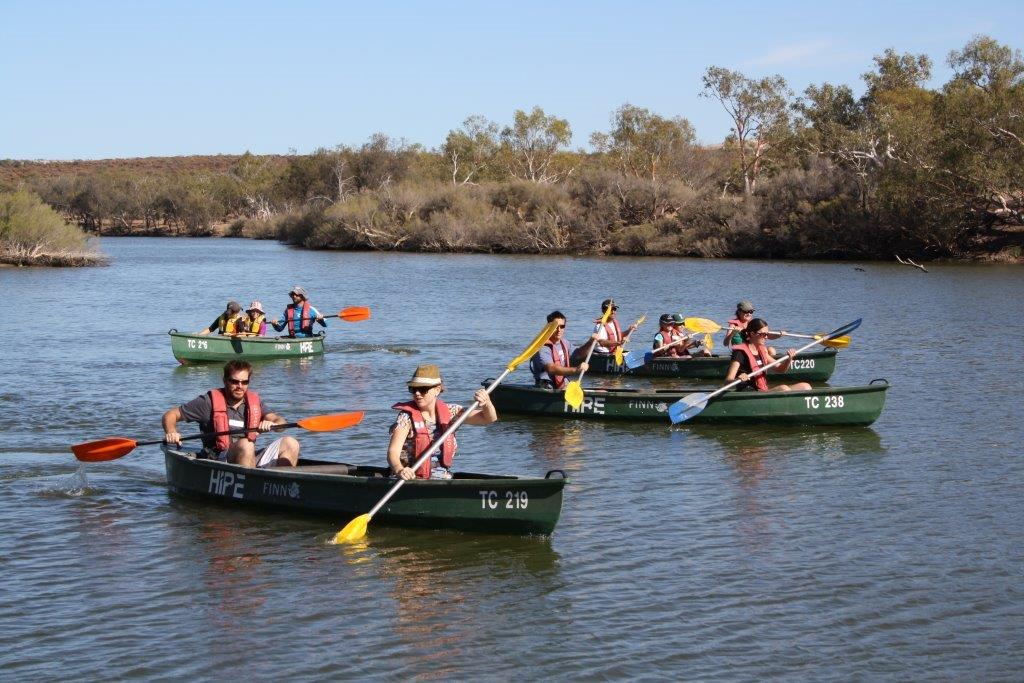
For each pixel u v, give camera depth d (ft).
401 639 21.54
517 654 20.84
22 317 89.10
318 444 39.50
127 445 31.83
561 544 27.37
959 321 80.94
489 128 313.53
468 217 222.69
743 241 187.01
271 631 21.93
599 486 33.22
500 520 27.61
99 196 357.00
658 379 55.52
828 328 78.23
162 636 21.68
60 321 85.97
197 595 23.89
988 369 56.80
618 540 27.68
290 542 27.50
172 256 204.74
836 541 27.55
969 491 32.37
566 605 23.29
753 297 105.91
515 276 142.00
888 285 118.21
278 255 208.95
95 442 31.53
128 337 74.90
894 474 34.50
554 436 40.78
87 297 110.01
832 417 41.83
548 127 282.36
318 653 20.90
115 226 359.25
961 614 22.76
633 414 43.45
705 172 254.06
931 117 167.12
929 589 24.16
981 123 153.48
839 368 57.72
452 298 109.09
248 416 31.50
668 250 195.31
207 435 31.01
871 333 73.61
